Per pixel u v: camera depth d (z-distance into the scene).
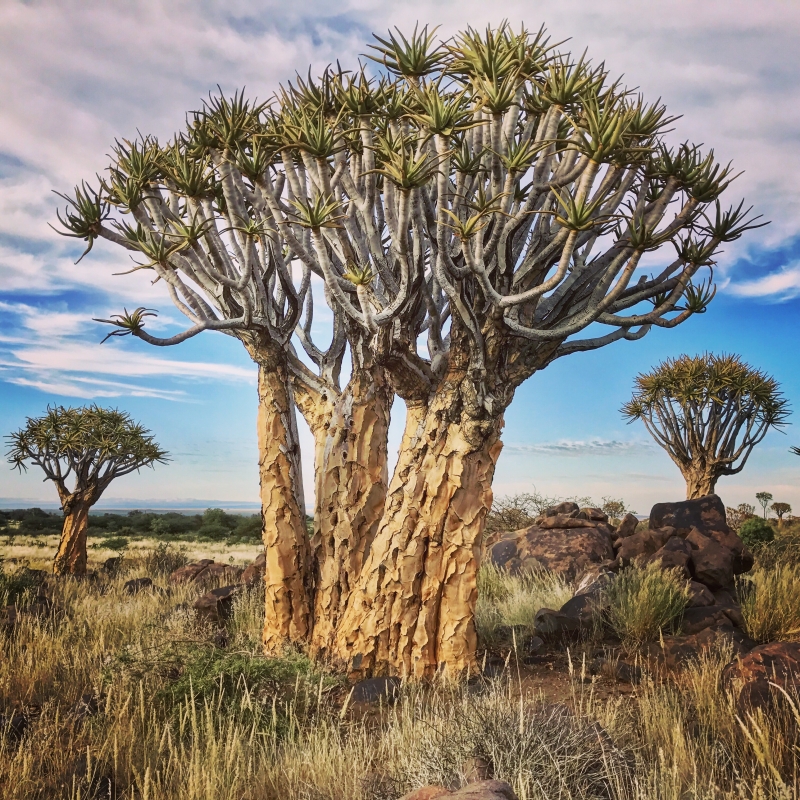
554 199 5.86
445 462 5.70
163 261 6.02
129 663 5.23
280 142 5.63
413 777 3.16
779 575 6.54
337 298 5.73
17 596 9.41
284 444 6.81
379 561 5.76
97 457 18.17
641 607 6.18
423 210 5.73
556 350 5.96
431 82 5.23
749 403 15.99
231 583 10.84
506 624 7.30
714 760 3.28
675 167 5.68
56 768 3.73
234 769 3.64
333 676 5.43
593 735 3.24
